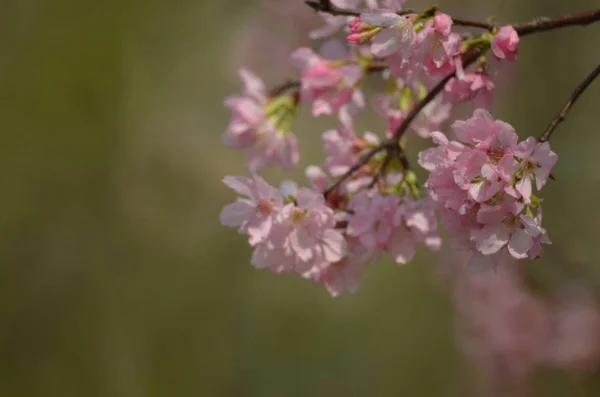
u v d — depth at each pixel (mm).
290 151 2152
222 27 6973
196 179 6938
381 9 1511
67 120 6637
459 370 5309
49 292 6133
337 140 1964
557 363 3920
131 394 5984
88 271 6328
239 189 1632
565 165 4309
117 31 6945
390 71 1661
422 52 1521
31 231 6246
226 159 7039
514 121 4820
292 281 6598
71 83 6715
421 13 1517
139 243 6594
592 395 3875
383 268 6297
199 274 6598
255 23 5949
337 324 6301
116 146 6777
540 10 4996
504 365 4102
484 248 1422
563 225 4066
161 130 6984
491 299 4145
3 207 6184
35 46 6676
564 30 4773
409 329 5906
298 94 2154
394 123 1931
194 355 6273
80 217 6469
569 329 3891
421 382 5691
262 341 6375
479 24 1574
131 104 6934
